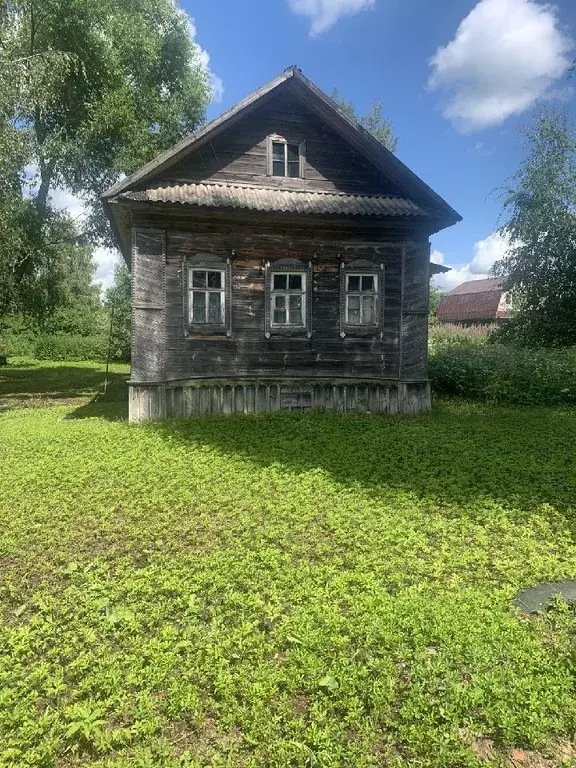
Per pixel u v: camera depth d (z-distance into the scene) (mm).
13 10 15188
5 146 12750
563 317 18391
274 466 7332
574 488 6508
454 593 4027
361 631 3486
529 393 13008
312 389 11516
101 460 7746
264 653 3367
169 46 19312
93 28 16703
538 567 4477
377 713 2848
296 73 10797
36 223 17328
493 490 6438
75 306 36406
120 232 12125
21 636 3541
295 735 2730
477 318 42906
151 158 17406
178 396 10914
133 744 2738
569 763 2572
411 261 11703
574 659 3242
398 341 11805
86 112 17125
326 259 11453
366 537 5082
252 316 11219
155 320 10672
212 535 5219
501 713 2801
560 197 18453
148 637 3572
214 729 2822
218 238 10938
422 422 10531
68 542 5098
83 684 3082
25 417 12000
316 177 11570
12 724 2826
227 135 11109
